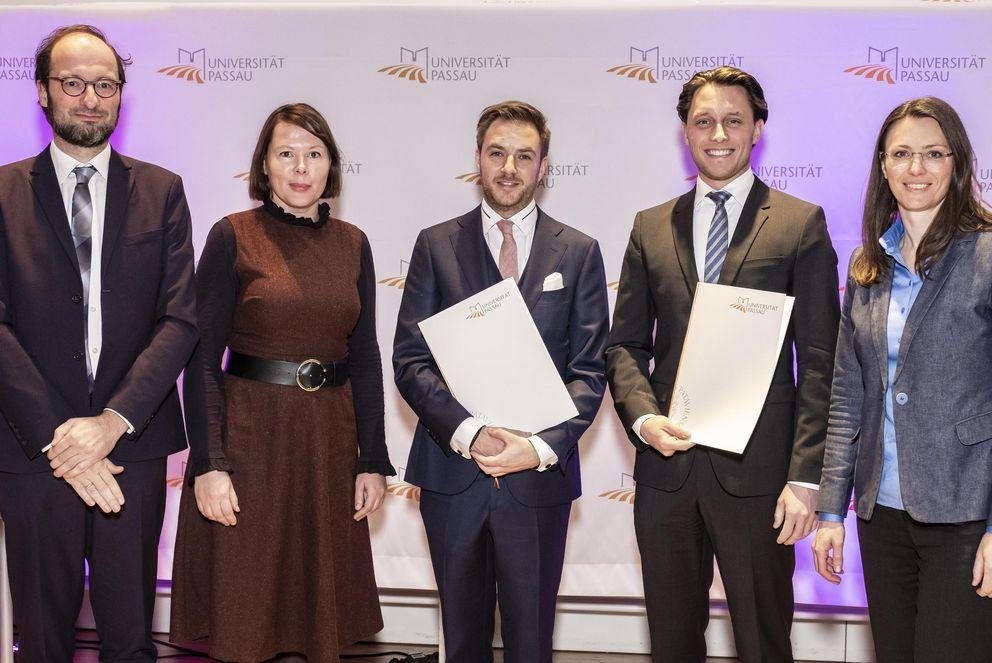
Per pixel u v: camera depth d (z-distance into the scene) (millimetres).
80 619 3330
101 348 2156
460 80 3084
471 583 2252
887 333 1955
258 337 2271
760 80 3014
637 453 2271
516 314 2180
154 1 3137
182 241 2268
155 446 2205
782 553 2156
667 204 2328
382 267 3129
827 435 2084
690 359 2117
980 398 1866
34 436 2057
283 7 3107
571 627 3285
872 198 2012
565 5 3047
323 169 2330
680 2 3025
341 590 2336
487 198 2314
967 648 1858
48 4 3178
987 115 2955
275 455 2248
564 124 3070
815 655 3174
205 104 3139
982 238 1879
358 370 2467
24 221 2152
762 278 2143
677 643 2213
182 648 3168
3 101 3152
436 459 2283
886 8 2971
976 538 1861
